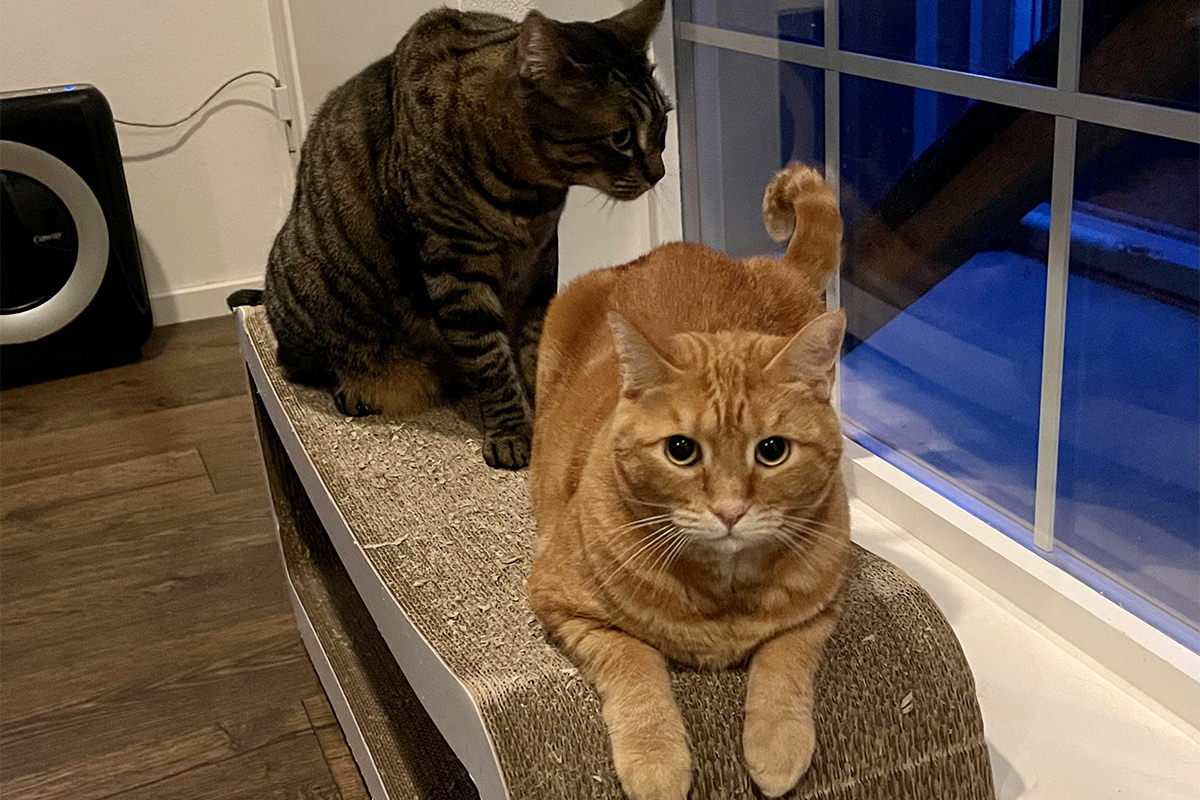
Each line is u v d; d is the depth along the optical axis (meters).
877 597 1.12
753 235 2.08
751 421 0.91
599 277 1.34
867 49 1.76
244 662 1.73
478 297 1.51
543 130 1.39
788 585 0.99
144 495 2.21
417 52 1.48
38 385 2.72
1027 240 1.58
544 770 0.98
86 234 2.65
